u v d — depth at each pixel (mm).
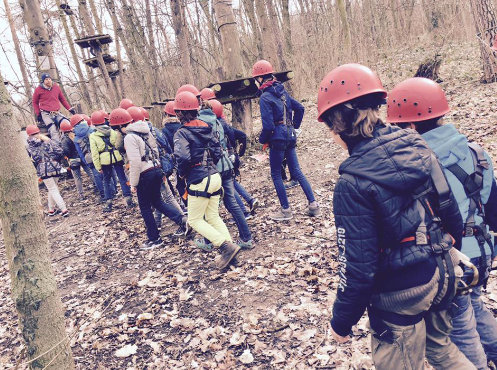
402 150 1360
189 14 18922
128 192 7246
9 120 1700
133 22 16031
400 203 1371
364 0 18297
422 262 1421
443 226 1547
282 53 14391
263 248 4500
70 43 16344
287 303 3453
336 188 1431
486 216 1919
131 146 4723
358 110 1407
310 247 4352
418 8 20047
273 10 14234
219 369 2846
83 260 5320
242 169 7961
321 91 1505
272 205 5805
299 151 8328
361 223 1375
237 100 8344
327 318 3176
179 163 3826
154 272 4492
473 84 10156
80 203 8367
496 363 2127
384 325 1520
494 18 9469
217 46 18203
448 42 15203
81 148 7777
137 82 17688
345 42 12023
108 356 3195
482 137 6449
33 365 1836
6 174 1704
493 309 2869
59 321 1865
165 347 3186
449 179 1801
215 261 4438
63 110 11719
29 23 10875
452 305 1601
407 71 13711
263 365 2816
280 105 4594
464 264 1544
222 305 3600
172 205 5195
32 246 1772
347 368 2656
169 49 17750
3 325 4082
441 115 1814
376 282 1493
